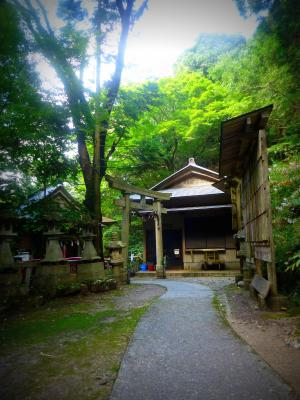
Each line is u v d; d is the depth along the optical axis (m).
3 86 6.68
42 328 5.19
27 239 12.58
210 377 3.07
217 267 16.23
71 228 9.57
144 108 12.69
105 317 5.82
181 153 23.38
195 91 21.20
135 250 20.03
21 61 6.96
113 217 21.61
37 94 7.51
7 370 3.46
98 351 3.96
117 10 11.23
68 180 12.91
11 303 6.73
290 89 10.42
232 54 13.89
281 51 10.95
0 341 4.52
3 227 7.06
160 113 21.97
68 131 9.22
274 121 11.73
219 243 16.53
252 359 3.46
